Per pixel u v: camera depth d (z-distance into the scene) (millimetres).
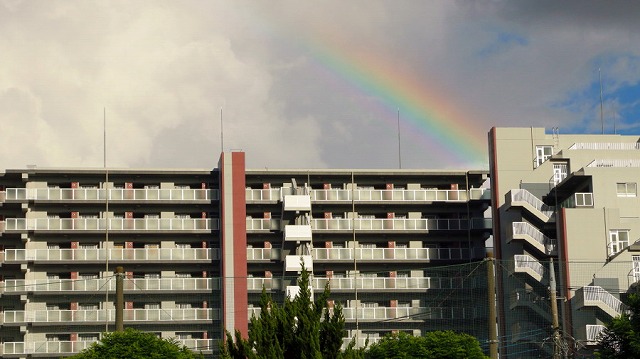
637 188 117062
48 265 130375
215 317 129000
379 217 137500
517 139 128250
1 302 128125
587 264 114000
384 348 94375
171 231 132625
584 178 118500
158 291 129375
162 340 91688
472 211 136875
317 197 135625
